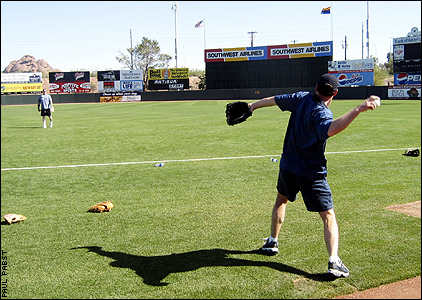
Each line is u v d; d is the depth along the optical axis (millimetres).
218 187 7137
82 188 7312
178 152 10938
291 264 4086
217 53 49531
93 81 81438
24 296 3562
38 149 12039
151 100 52969
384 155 9805
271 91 48562
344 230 4930
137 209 5980
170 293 3574
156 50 75625
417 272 3865
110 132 16188
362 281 3725
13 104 52594
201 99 51188
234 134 14523
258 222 5328
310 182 3900
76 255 4391
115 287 3695
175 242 4703
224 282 3742
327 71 47000
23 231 5152
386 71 77938
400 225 5062
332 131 3514
